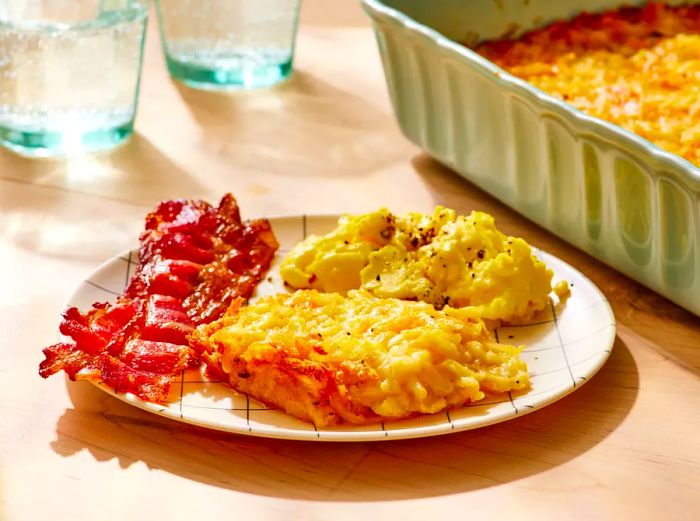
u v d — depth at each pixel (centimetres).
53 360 53
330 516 48
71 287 62
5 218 69
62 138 75
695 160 62
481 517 48
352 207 70
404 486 49
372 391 51
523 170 65
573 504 49
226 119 80
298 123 80
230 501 49
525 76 74
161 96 83
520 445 51
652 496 49
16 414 53
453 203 70
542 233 67
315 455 51
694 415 53
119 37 74
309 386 50
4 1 72
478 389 51
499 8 80
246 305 59
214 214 64
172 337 55
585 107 68
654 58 74
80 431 52
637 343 58
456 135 69
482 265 58
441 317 54
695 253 56
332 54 90
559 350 56
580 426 53
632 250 60
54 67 73
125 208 70
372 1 71
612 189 59
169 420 52
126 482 50
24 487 49
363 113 81
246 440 51
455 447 51
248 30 83
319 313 55
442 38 67
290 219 65
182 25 83
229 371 52
